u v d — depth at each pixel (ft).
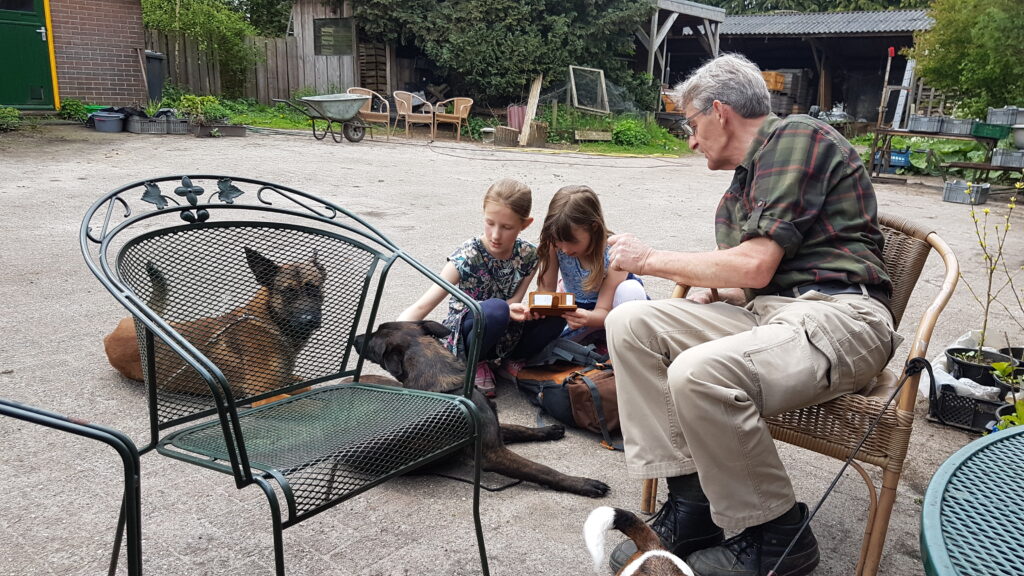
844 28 77.51
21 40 44.88
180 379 6.72
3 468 8.49
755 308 7.42
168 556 7.10
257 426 6.34
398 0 59.93
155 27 59.36
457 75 63.52
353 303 7.88
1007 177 43.19
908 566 7.44
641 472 7.01
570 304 10.57
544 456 9.58
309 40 64.23
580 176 38.45
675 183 37.96
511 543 7.58
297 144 44.19
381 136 54.03
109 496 8.07
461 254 10.92
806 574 6.79
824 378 6.52
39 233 19.43
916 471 9.53
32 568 6.77
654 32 68.74
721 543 7.01
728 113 7.47
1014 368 11.03
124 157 33.58
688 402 6.25
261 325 7.21
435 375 8.46
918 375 6.29
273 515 5.05
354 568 7.06
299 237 7.71
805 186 6.95
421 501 8.38
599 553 5.12
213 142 42.19
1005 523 3.77
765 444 6.31
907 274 8.14
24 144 36.11
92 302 14.40
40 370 11.13
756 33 81.46
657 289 17.56
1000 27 41.78
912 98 58.70
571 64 61.57
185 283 6.91
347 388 7.29
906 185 42.47
